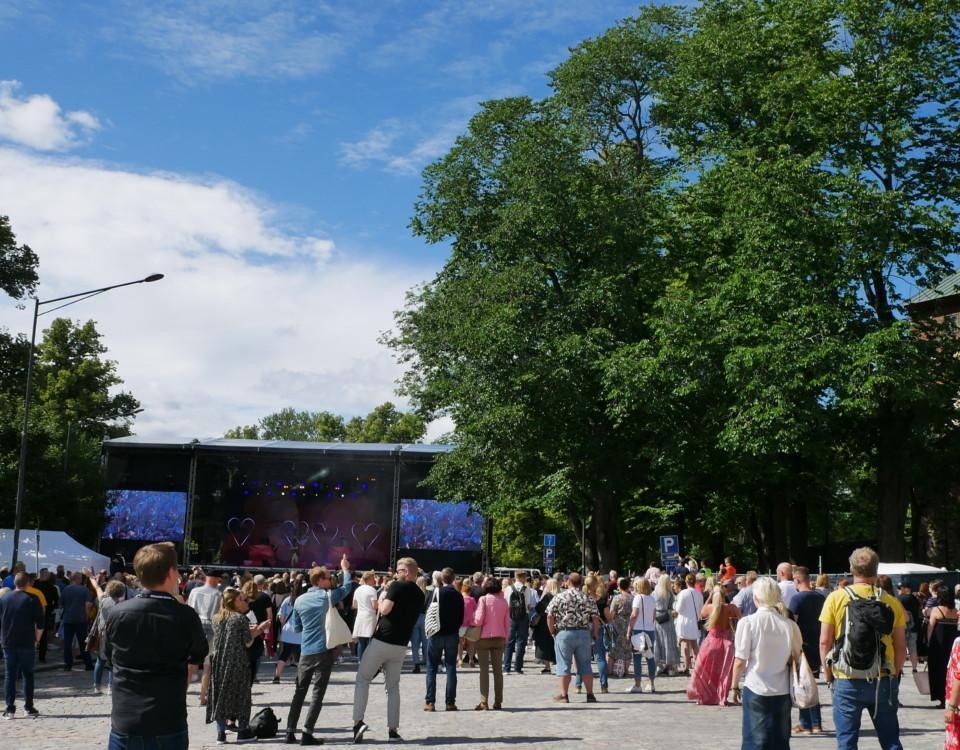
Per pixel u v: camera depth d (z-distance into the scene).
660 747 11.02
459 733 12.39
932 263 33.38
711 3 39.84
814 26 36.12
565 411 38.56
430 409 48.34
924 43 34.91
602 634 17.94
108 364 78.06
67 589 23.17
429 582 24.27
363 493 55.16
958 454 35.34
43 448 45.25
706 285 35.91
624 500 42.69
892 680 7.85
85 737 12.55
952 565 42.94
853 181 32.94
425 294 44.81
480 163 42.59
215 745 11.83
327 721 14.08
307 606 11.81
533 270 39.00
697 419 36.28
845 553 46.03
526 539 63.12
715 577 21.86
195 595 16.77
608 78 44.03
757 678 8.30
